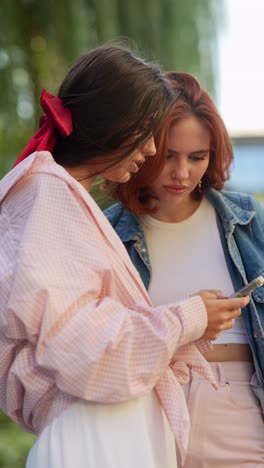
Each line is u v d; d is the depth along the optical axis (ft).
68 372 4.10
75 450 4.25
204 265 5.81
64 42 13.39
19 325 4.17
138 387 4.24
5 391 4.54
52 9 13.38
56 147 4.74
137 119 4.53
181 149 5.43
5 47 13.19
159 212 5.90
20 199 4.46
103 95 4.53
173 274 5.83
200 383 5.57
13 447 11.12
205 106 5.51
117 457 4.25
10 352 4.38
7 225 4.45
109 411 4.31
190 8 13.92
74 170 4.69
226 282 5.76
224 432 5.51
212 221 5.91
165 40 13.74
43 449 4.33
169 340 4.24
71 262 4.22
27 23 13.46
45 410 4.43
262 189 22.11
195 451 5.52
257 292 5.61
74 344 4.10
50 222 4.28
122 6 13.66
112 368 4.16
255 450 5.51
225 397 5.56
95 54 4.67
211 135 5.63
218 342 5.67
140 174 5.56
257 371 5.56
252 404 5.60
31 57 13.53
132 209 5.82
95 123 4.54
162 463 4.47
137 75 4.58
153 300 5.81
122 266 4.50
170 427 4.61
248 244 5.79
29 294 4.09
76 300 4.16
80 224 4.33
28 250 4.16
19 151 13.44
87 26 13.47
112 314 4.23
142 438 4.32
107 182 5.90
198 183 5.91
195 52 13.96
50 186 4.37
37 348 4.14
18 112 13.37
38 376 4.31
